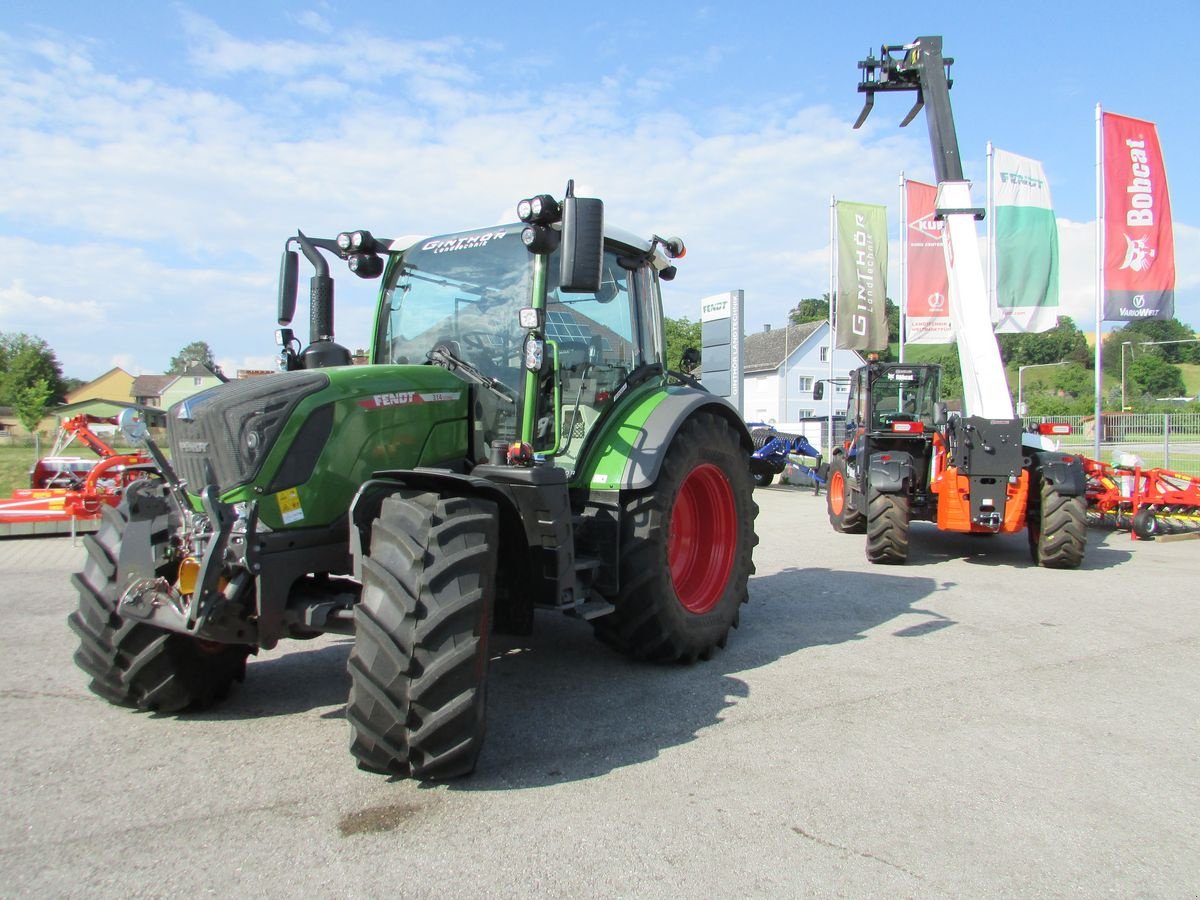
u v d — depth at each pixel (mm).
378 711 2889
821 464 17078
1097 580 7273
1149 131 12602
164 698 3699
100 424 9273
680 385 5449
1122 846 2734
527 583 3721
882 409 10375
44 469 11023
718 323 17016
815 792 3096
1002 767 3346
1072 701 4133
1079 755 3475
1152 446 16516
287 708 3947
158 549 3400
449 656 2883
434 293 4605
